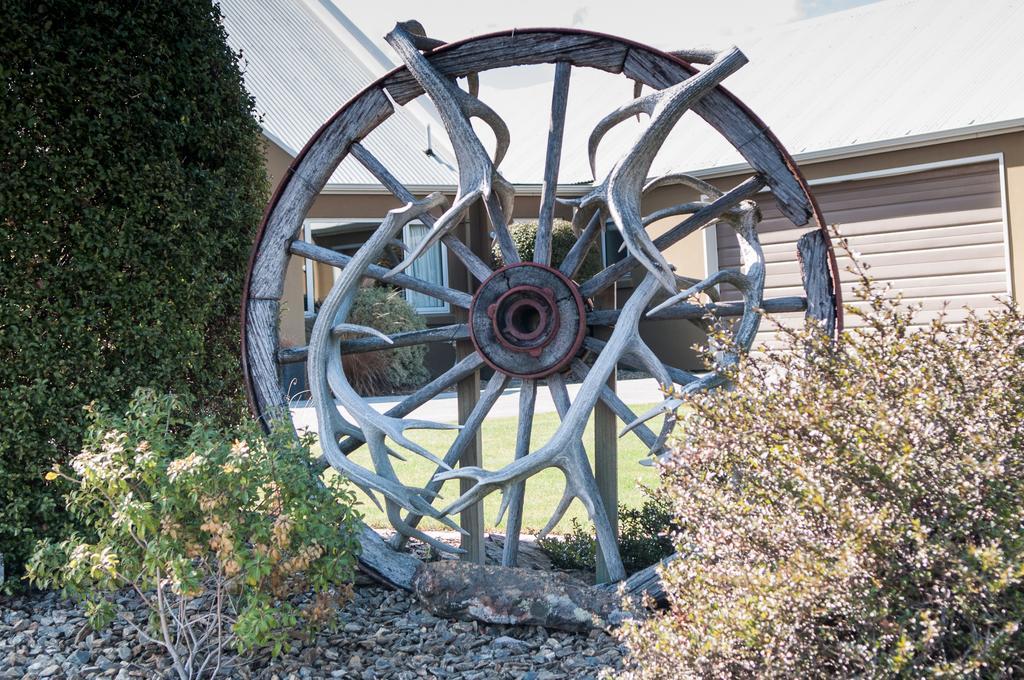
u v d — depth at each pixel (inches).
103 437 149.9
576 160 621.6
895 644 90.8
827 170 489.1
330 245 604.4
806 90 547.2
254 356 187.9
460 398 200.8
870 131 474.9
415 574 173.5
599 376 168.6
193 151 194.4
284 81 587.5
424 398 192.4
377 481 170.6
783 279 505.0
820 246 170.1
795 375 110.6
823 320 168.7
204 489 132.8
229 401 202.8
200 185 192.7
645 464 132.5
